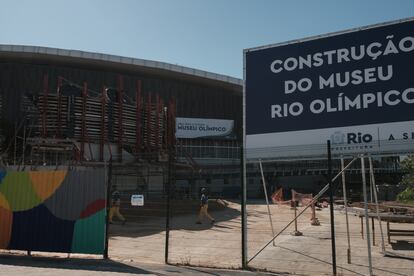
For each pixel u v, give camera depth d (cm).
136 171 3697
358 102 1087
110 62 8538
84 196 1241
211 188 7300
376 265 1103
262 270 1055
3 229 1279
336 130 1099
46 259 1201
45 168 3102
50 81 8200
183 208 3005
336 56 1122
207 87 9662
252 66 1209
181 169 4119
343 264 1116
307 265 1109
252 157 1167
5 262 1150
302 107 1140
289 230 1845
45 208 1261
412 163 3903
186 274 1006
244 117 1192
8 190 1291
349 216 2608
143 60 8769
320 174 7544
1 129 6094
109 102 3853
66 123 3616
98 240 1219
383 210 1708
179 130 9075
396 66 1062
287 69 1169
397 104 1050
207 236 1694
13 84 7931
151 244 1501
